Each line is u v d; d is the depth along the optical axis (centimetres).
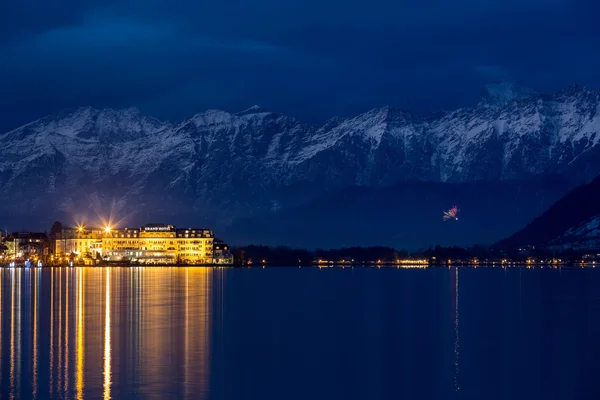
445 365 15938
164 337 18475
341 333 19762
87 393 13200
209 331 19575
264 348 17388
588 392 13925
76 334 18738
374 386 14175
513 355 16988
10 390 13312
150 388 13600
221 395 13312
